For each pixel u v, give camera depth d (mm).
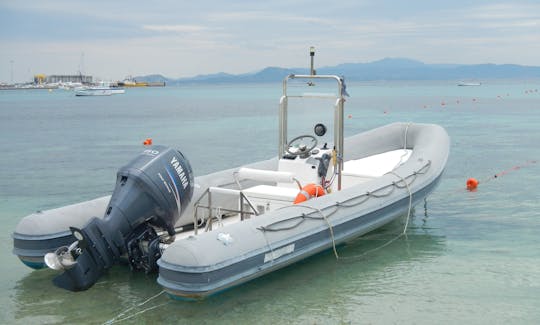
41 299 5047
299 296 5047
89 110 39875
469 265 5855
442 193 9500
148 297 5008
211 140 18641
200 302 4848
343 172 7195
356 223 5895
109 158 14656
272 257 4961
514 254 6191
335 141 6469
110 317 4648
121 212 4922
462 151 14672
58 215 5438
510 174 11188
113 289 5188
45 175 11969
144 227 5176
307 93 6602
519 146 15625
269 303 4895
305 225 5352
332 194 5965
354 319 4598
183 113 34688
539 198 8977
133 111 37875
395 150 8906
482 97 52750
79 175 11961
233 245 4684
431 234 7020
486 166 12211
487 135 18688
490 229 7227
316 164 6293
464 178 10836
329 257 6121
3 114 35344
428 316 4652
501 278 5473
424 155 7496
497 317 4617
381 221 6270
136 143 18234
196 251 4457
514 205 8531
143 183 4973
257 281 5387
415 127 8898
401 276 5547
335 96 6461
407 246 6527
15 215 8344
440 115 28781
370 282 5391
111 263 4941
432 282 5387
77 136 20781
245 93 88688
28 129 23953
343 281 5406
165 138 19547
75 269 4742
